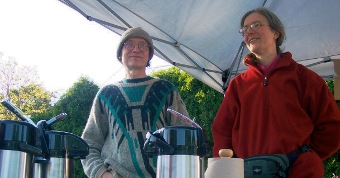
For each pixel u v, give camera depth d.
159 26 3.49
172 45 3.77
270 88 1.96
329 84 5.04
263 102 1.95
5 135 0.88
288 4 3.40
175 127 1.04
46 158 1.01
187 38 3.68
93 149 1.97
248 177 1.78
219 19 3.47
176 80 6.38
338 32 3.66
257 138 1.91
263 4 3.39
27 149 0.90
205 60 4.07
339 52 3.90
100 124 2.03
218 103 5.77
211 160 1.21
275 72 2.00
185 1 3.21
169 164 1.02
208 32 3.62
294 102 1.91
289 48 3.95
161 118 1.96
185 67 4.17
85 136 2.01
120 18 3.33
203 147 1.05
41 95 15.55
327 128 1.92
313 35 3.74
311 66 4.16
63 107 7.07
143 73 2.11
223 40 3.74
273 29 2.10
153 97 1.99
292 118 1.88
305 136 1.87
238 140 2.00
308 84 1.94
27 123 0.93
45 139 1.02
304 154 1.82
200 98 5.92
